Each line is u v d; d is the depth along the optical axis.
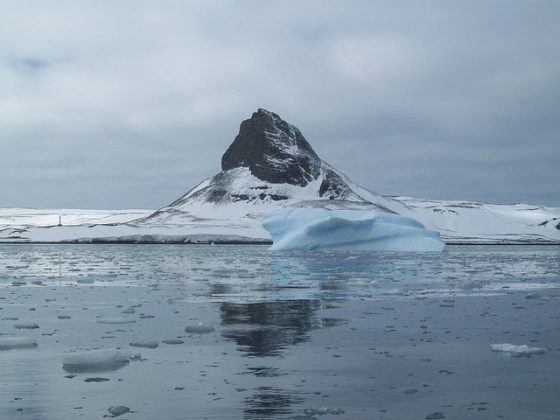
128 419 8.06
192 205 184.38
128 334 14.53
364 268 42.00
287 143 196.62
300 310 18.89
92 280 30.41
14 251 83.19
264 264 47.66
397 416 8.20
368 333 14.59
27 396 9.16
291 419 8.04
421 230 78.56
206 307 19.64
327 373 10.58
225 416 8.19
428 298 22.39
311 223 76.44
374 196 197.25
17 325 15.51
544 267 44.50
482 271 39.09
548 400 8.91
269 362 11.42
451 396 9.14
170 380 10.09
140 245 118.69
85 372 10.65
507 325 15.79
